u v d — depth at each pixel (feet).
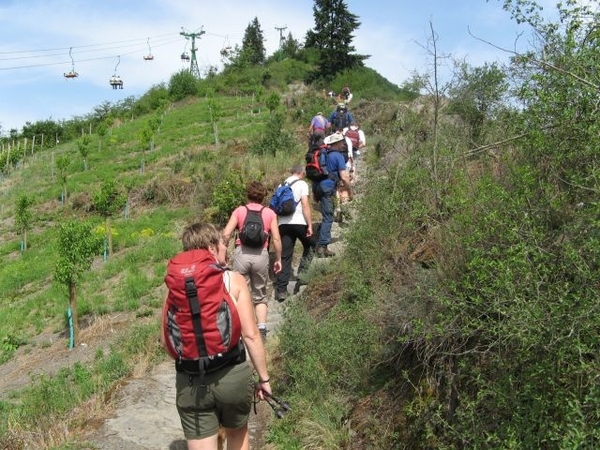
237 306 12.16
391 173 24.00
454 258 14.06
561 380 9.87
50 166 103.35
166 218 59.62
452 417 12.94
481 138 18.78
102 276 46.01
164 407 19.86
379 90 126.11
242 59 208.95
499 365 11.38
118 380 23.47
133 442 17.31
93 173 88.43
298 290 29.17
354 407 16.49
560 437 9.29
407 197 22.04
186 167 73.61
